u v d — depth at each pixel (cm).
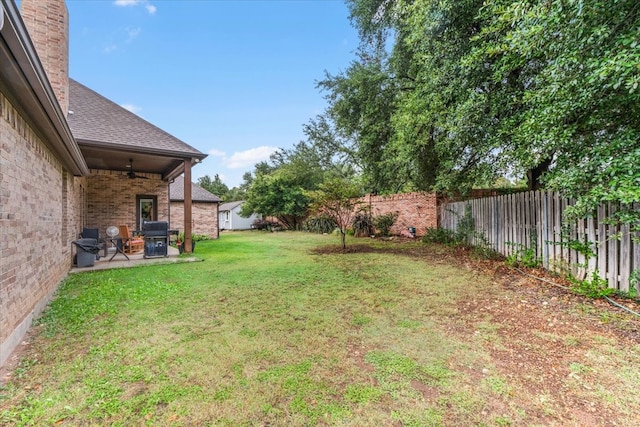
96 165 1096
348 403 212
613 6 299
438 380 238
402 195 1359
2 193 286
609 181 338
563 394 219
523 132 451
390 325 347
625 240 393
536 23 368
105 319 370
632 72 292
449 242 1000
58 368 260
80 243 708
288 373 249
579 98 352
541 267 563
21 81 284
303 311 396
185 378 243
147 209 1256
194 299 450
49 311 400
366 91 1180
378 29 1129
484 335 316
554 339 301
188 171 938
